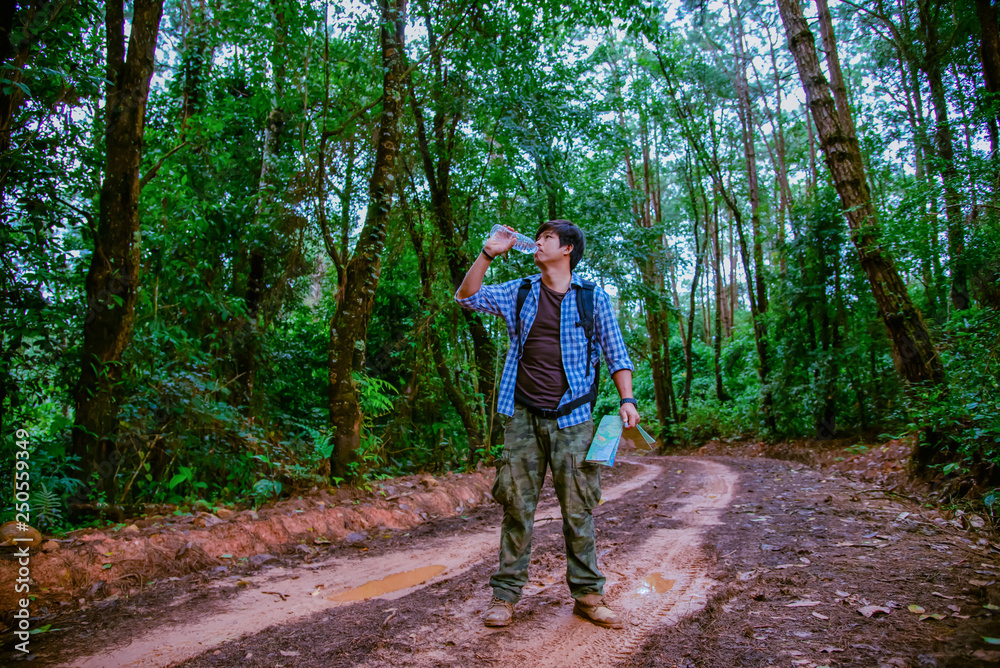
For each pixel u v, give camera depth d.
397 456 8.38
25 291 4.44
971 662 1.92
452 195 9.28
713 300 37.88
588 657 2.21
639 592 3.00
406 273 10.05
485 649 2.31
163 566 3.67
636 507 6.00
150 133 6.59
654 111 16.89
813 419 12.66
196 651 2.42
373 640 2.45
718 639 2.27
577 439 2.60
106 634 2.64
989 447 4.85
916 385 6.07
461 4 7.43
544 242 2.71
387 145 6.51
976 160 6.03
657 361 19.09
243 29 6.69
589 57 10.23
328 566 3.94
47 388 4.64
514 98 8.38
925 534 3.95
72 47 4.74
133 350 4.96
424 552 4.30
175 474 5.21
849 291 11.36
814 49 7.20
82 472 4.36
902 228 6.41
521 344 2.68
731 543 3.97
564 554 3.90
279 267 7.94
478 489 6.87
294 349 9.02
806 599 2.67
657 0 7.99
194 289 6.72
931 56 10.52
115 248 4.54
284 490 5.46
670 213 27.20
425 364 8.88
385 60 6.63
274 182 7.77
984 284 6.84
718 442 16.59
